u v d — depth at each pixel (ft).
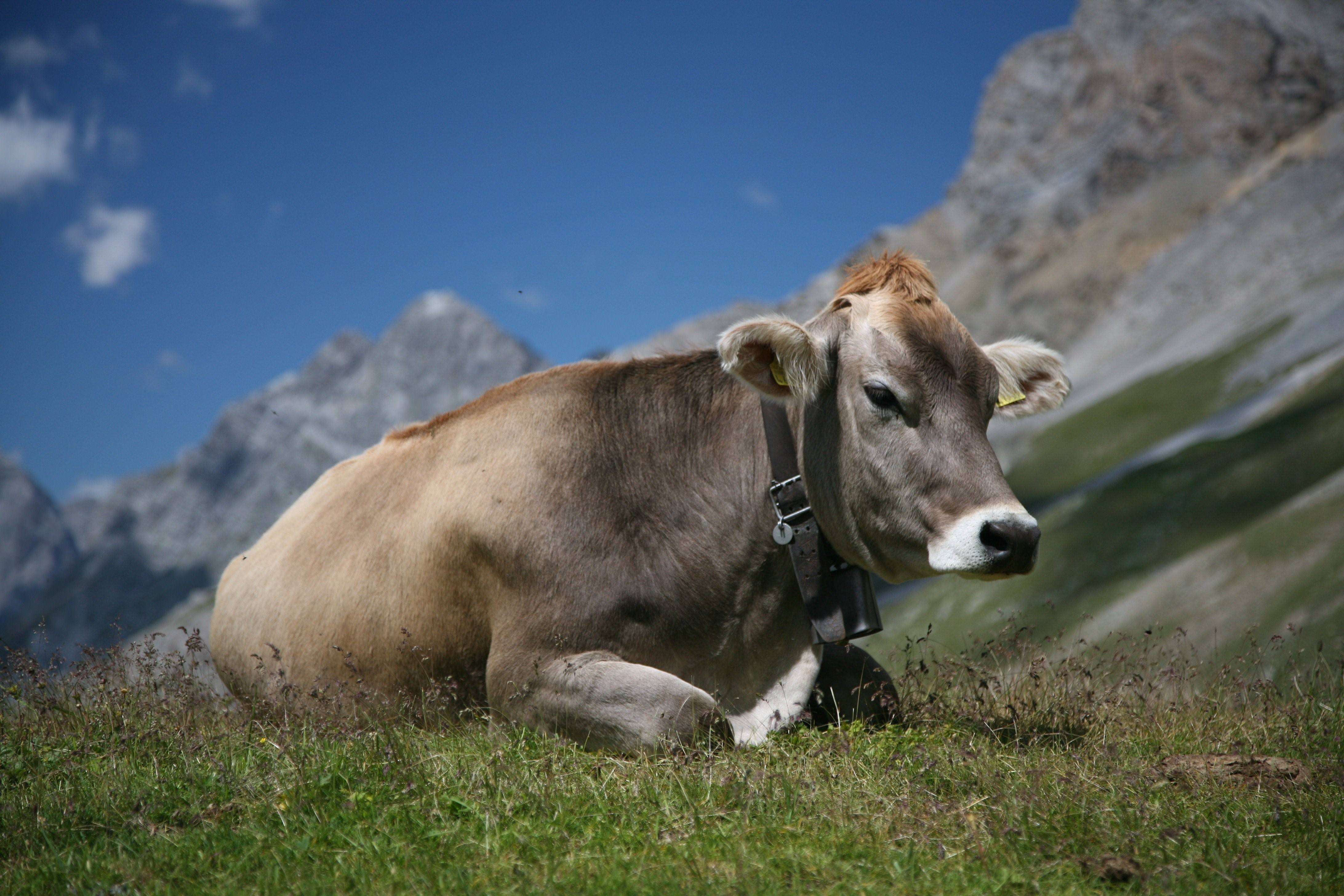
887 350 19.26
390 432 25.84
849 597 20.31
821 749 18.13
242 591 26.13
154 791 16.10
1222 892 13.37
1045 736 19.92
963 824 14.97
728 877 13.33
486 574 20.98
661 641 20.30
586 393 21.91
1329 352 464.65
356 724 20.49
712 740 18.56
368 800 15.37
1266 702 23.26
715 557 20.52
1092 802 15.83
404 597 22.20
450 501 21.81
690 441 21.24
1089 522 337.72
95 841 14.53
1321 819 15.48
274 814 15.15
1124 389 597.11
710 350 22.13
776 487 20.42
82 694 20.45
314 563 24.26
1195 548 301.63
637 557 20.36
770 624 20.72
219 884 13.21
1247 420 435.53
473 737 19.40
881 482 19.16
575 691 19.27
